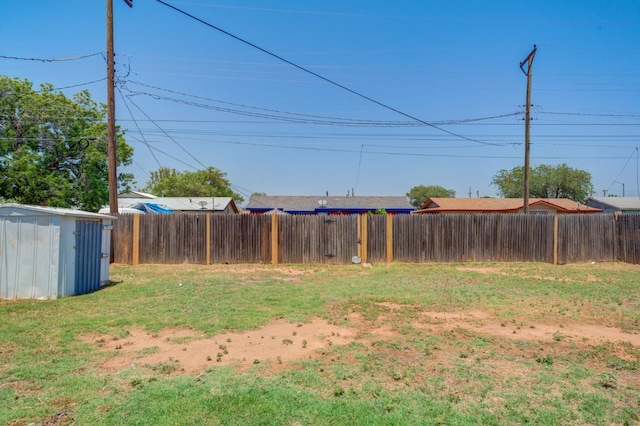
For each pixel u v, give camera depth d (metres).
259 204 39.28
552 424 3.19
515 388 3.85
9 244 7.91
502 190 46.56
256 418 3.18
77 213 8.08
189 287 9.02
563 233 14.15
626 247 14.07
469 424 3.15
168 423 3.09
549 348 5.06
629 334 5.72
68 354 4.64
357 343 5.12
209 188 48.62
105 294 8.20
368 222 13.76
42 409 3.28
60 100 19.88
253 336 5.43
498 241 14.11
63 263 7.91
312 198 41.12
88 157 19.62
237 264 13.35
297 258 13.63
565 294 8.54
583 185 42.38
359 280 10.24
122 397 3.53
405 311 6.93
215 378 3.96
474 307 7.28
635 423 3.22
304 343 5.11
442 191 62.41
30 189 18.22
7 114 18.72
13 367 4.20
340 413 3.29
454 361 4.55
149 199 33.22
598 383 4.00
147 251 13.42
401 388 3.81
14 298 7.84
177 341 5.18
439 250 13.95
